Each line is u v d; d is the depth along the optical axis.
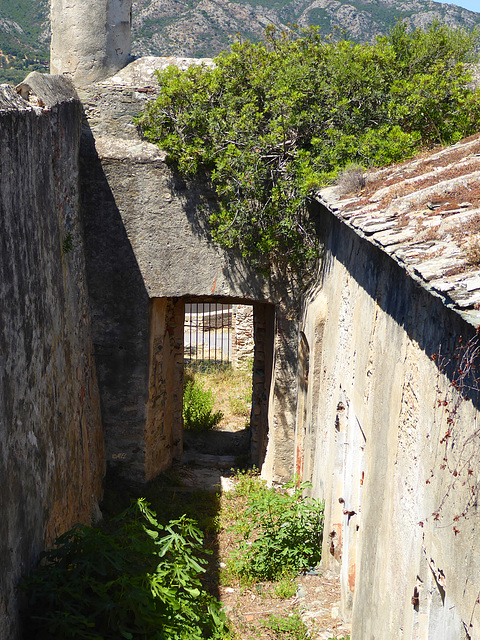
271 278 7.64
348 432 5.46
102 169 7.22
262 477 8.65
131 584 4.32
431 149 6.28
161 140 7.27
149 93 7.24
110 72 7.27
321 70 6.86
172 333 8.62
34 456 4.46
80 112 7.14
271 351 8.41
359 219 4.25
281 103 6.79
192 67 7.11
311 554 6.24
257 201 7.26
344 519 5.66
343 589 5.55
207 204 7.38
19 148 4.30
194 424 10.45
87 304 7.43
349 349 5.36
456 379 2.76
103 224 7.38
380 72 6.82
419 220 3.64
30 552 4.26
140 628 4.23
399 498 3.65
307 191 6.39
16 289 4.14
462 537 2.66
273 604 5.77
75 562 4.32
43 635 3.94
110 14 7.15
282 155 6.96
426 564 3.16
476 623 2.50
